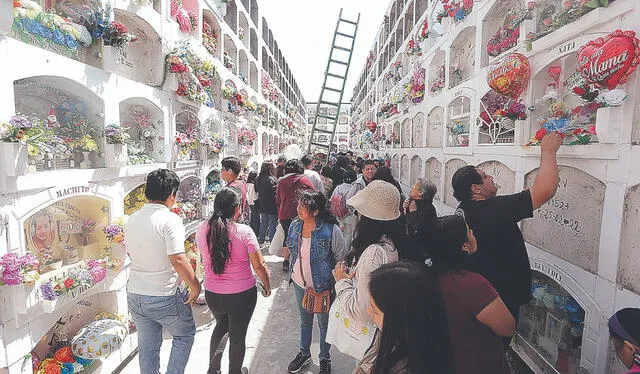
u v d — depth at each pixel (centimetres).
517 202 200
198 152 497
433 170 584
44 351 259
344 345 190
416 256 159
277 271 500
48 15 224
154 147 380
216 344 258
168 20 391
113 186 285
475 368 134
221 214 244
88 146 258
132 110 369
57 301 220
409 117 744
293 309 389
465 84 423
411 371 113
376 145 1211
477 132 387
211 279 245
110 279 278
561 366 242
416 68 690
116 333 264
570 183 237
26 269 199
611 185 197
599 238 210
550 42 247
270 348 316
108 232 269
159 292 223
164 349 316
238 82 695
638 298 177
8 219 196
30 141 210
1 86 189
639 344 140
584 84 205
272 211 576
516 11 317
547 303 249
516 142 294
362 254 183
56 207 253
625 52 172
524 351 279
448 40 492
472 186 222
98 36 271
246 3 805
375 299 123
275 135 1231
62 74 228
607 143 197
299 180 448
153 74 381
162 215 223
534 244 281
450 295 138
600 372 203
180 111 423
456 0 452
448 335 118
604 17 198
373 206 191
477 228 207
